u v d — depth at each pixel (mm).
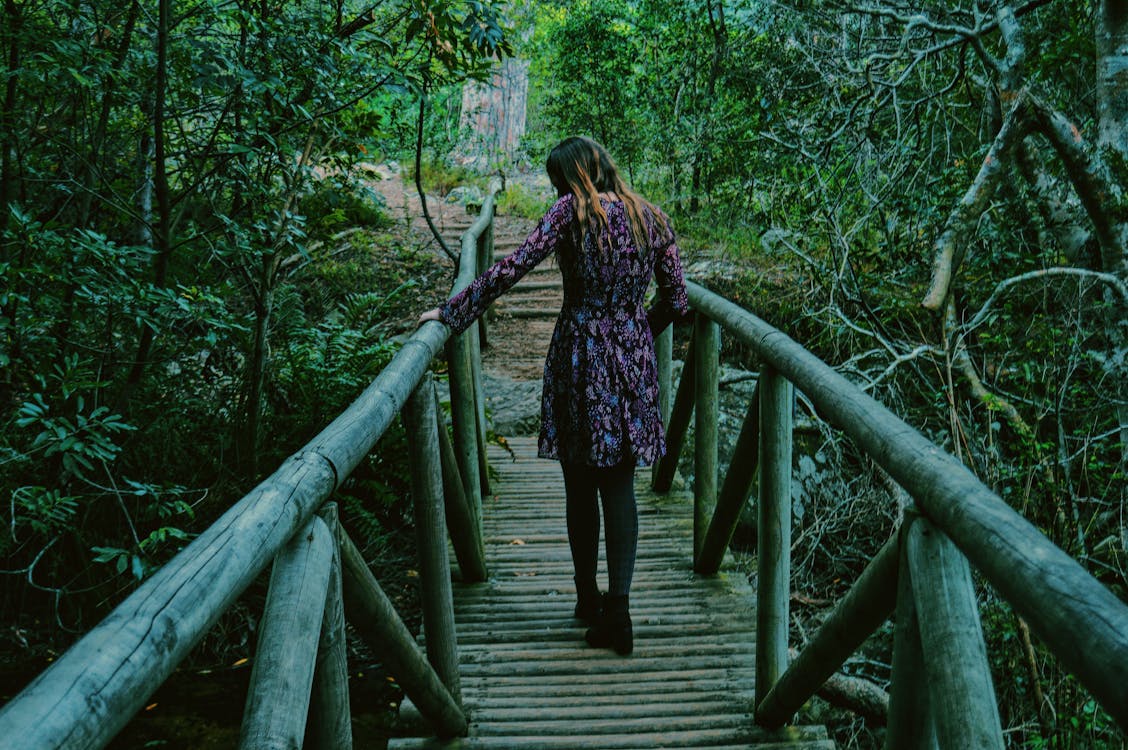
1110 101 4949
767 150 7137
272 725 1093
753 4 8320
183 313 3795
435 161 12164
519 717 2566
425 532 2426
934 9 6059
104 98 3848
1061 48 5242
